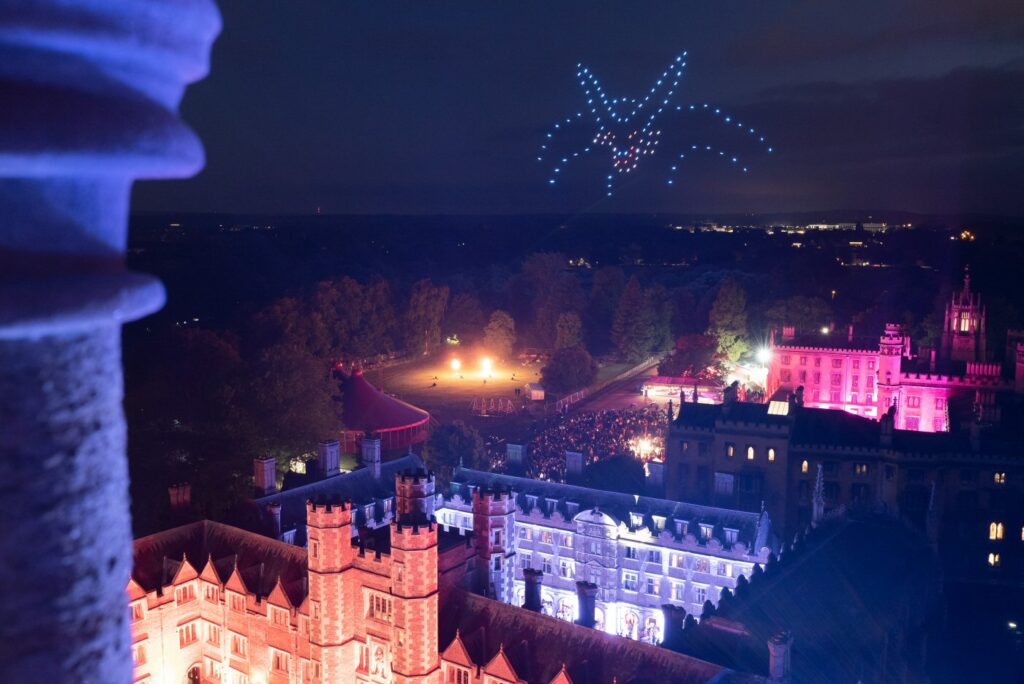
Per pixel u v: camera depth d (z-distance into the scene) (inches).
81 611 259.4
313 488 3727.9
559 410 7534.5
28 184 231.1
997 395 5310.0
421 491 2716.5
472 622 2610.7
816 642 2549.2
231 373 4938.5
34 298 224.7
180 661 3088.1
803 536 3570.4
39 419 243.9
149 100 247.0
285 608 2844.5
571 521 3971.5
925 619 3284.9
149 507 4106.8
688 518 3779.5
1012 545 4323.3
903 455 4407.0
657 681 2188.7
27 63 215.5
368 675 2746.1
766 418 4697.3
